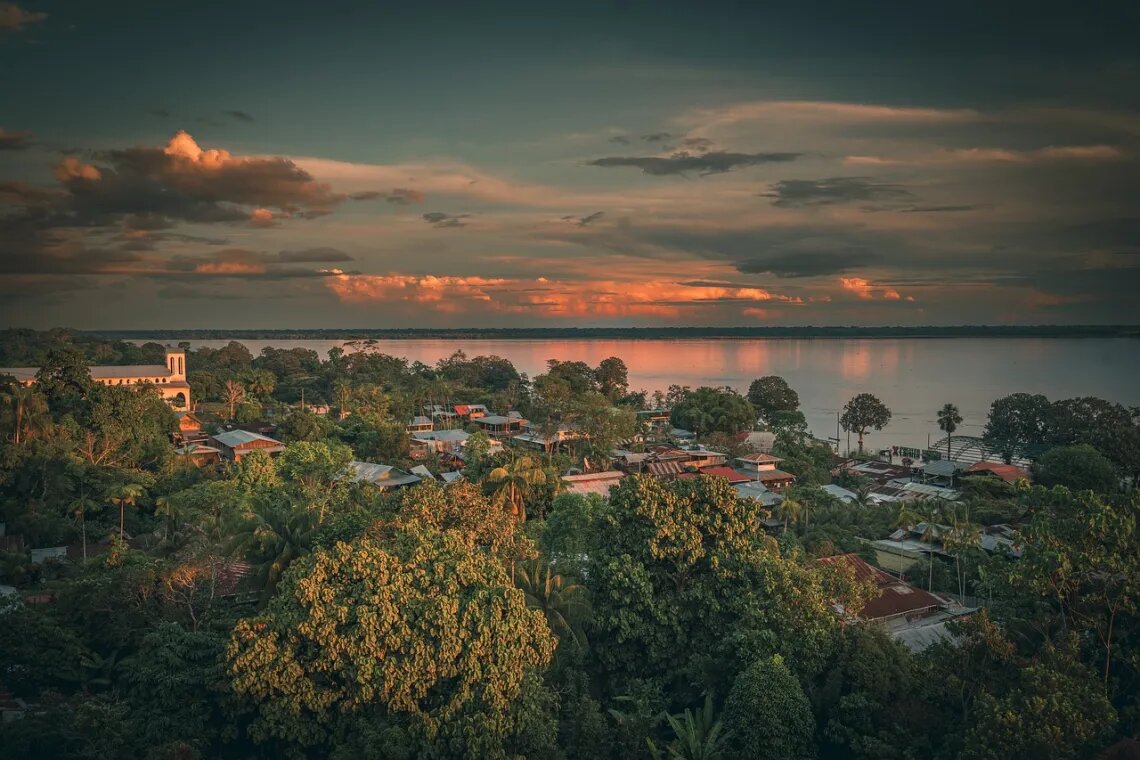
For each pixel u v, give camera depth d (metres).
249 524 47.47
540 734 32.75
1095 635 35.78
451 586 34.66
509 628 34.00
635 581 41.22
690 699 39.75
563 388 170.50
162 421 111.00
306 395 197.12
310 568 35.28
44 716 31.14
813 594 38.66
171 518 72.25
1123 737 30.86
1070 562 34.44
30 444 77.81
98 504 74.44
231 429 133.62
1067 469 96.88
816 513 85.12
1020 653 36.66
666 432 158.38
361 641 32.59
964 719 32.88
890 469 125.69
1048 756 27.30
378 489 84.94
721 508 43.78
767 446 148.88
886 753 32.06
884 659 36.47
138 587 42.09
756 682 34.19
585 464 117.19
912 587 57.00
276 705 32.41
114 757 29.62
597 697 41.69
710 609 41.41
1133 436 110.88
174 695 33.84
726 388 176.25
